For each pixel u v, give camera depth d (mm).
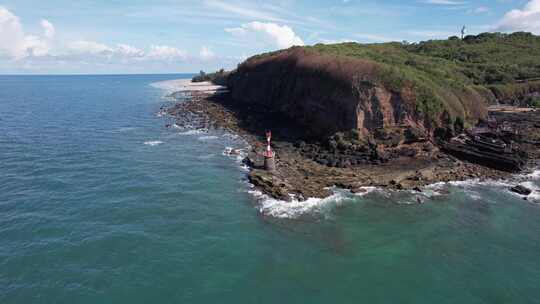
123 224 27641
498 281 22078
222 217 29266
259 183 35562
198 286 21000
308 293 20719
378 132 47344
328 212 30625
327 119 54281
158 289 20656
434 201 33219
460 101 55000
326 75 58250
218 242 25531
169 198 32594
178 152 47594
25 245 24422
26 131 58875
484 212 31250
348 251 24953
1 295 19703
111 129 61656
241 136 57438
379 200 33250
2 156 43938
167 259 23391
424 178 38438
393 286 21484
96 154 45750
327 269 22938
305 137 54969
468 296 20734
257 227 27844
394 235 27219
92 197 32344
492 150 43812
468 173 40156
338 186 36281
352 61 57000
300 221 28969
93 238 25500
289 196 33156
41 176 37312
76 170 39438
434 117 47688
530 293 21047
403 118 47688
